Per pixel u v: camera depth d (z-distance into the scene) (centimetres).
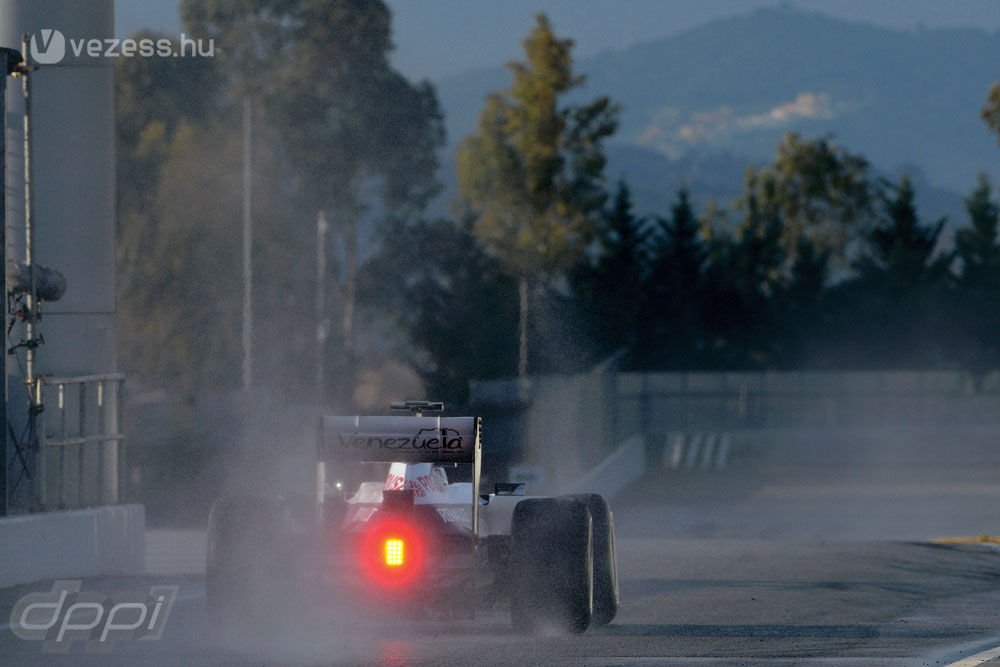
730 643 3828
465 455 3603
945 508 15025
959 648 3794
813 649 3734
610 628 4138
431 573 3472
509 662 3403
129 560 6341
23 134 6769
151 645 3700
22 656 3528
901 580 6066
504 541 3850
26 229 6756
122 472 6781
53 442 6200
